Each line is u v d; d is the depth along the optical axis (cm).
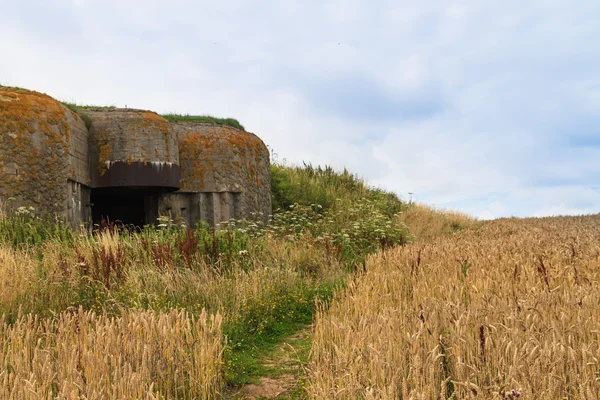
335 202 1997
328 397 416
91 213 1519
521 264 851
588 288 657
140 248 1067
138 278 886
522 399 351
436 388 428
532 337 434
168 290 859
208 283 876
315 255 1229
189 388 504
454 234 1811
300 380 539
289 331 793
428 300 606
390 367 432
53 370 470
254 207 1669
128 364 441
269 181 1806
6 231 1098
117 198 1581
